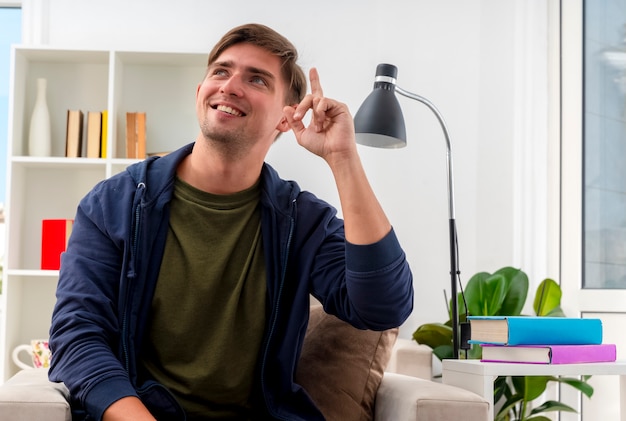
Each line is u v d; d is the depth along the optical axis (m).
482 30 3.80
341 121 1.76
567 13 3.74
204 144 1.79
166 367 1.78
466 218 3.75
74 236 1.81
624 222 3.66
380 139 2.25
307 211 1.93
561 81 3.74
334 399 2.08
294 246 1.89
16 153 3.62
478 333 2.12
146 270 1.77
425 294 3.72
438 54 3.80
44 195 3.76
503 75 3.77
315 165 3.73
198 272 1.79
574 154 3.68
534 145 3.72
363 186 1.75
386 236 1.75
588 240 3.67
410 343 2.98
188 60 3.71
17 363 3.44
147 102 3.80
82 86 3.80
